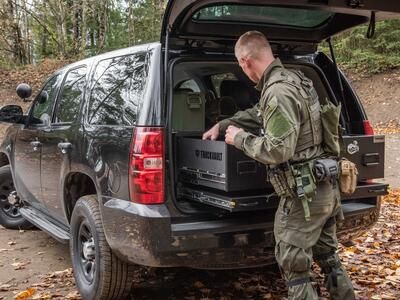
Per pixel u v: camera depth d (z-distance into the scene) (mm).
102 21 20672
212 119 3914
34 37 20906
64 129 4242
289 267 2889
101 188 3529
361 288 3990
